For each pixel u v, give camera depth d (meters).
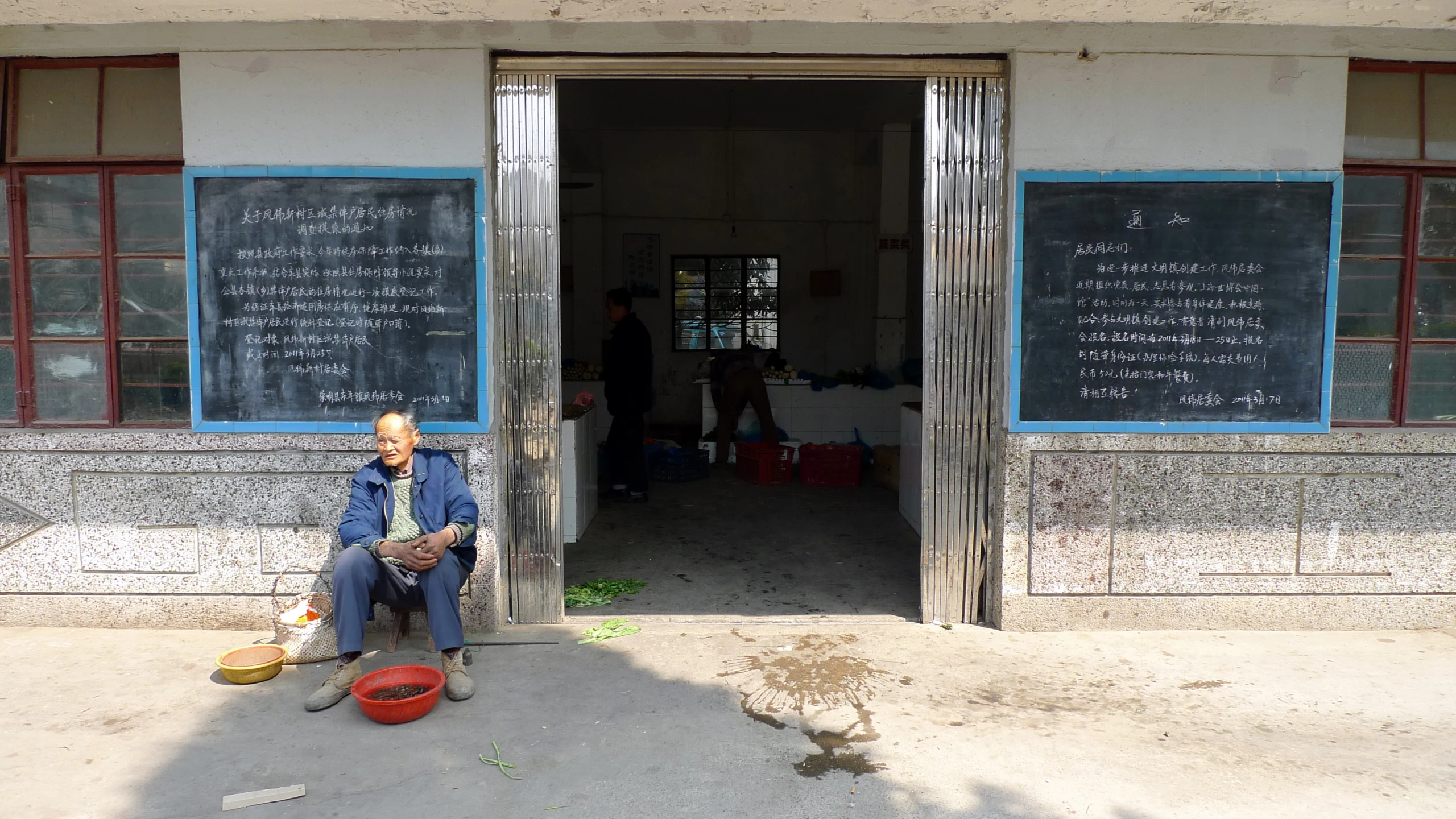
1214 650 3.76
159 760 2.84
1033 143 3.74
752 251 10.95
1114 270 3.79
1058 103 3.71
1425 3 3.24
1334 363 3.96
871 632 3.97
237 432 3.80
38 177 3.87
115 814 2.54
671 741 2.98
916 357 9.55
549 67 3.76
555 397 3.92
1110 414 3.85
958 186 3.84
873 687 3.39
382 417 3.45
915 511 5.87
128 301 3.90
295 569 3.88
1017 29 3.64
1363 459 3.90
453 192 3.72
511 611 4.07
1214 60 3.70
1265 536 3.93
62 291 3.91
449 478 3.54
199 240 3.73
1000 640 3.87
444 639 3.31
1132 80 3.71
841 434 8.36
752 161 10.81
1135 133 3.73
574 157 10.05
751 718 3.14
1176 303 3.80
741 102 9.29
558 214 3.84
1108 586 3.95
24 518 3.88
